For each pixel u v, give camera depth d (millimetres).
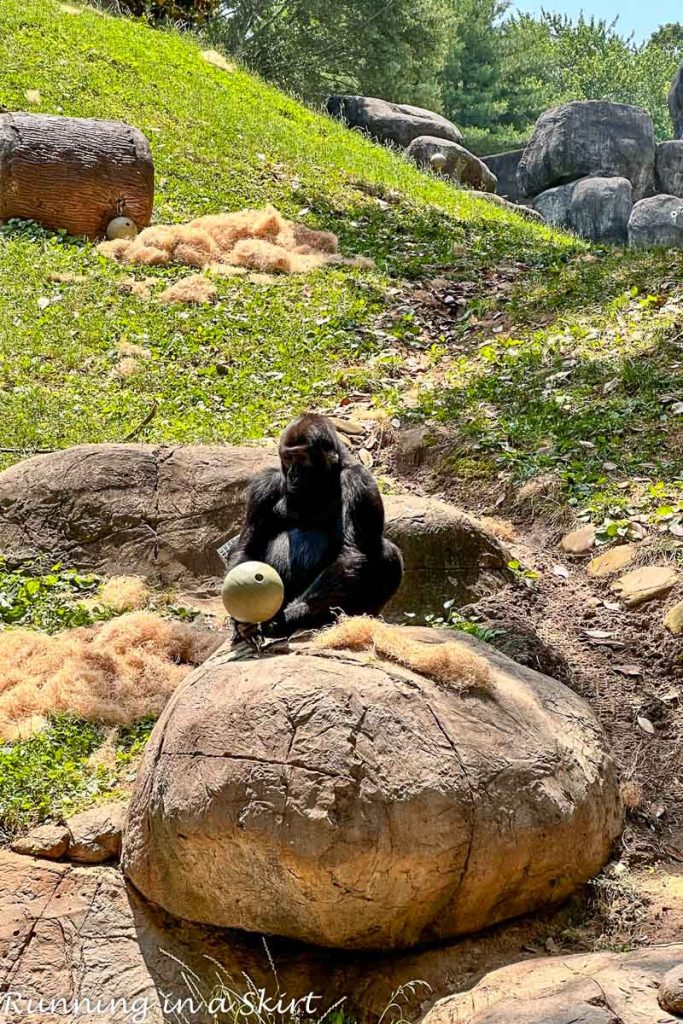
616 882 6391
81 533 10109
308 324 16469
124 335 15625
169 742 5992
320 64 53062
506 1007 4914
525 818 5934
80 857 6637
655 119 100938
